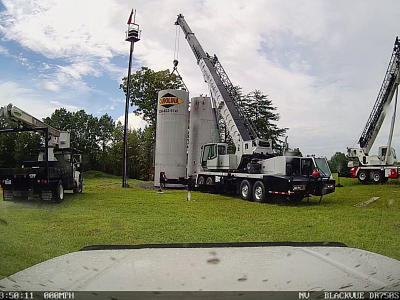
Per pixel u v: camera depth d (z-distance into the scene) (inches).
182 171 992.2
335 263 59.3
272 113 1723.7
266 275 52.8
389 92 992.9
